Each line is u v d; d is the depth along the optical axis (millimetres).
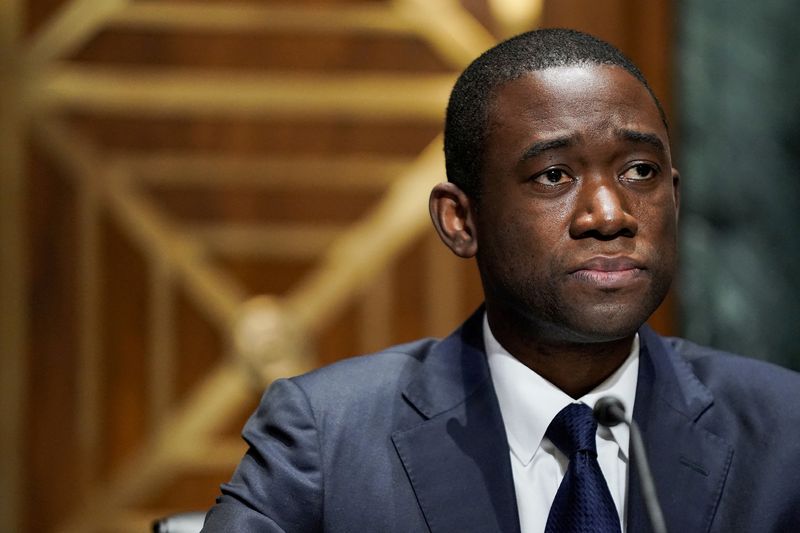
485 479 4410
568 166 4129
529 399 4473
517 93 4242
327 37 11547
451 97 4602
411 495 4430
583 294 4055
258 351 11453
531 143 4137
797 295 11148
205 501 11531
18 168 11469
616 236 4062
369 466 4504
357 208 11617
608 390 4477
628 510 4301
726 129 11164
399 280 11633
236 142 11539
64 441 11469
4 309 11422
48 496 11461
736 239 11164
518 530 4328
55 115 11500
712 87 11172
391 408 4664
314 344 11586
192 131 11523
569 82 4180
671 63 11250
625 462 4434
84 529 11445
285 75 11516
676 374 4695
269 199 11578
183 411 11531
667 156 4215
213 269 11547
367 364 4883
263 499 4449
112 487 11484
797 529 4352
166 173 11516
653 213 4125
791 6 11141
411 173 11586
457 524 4336
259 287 11594
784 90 11148
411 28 11555
